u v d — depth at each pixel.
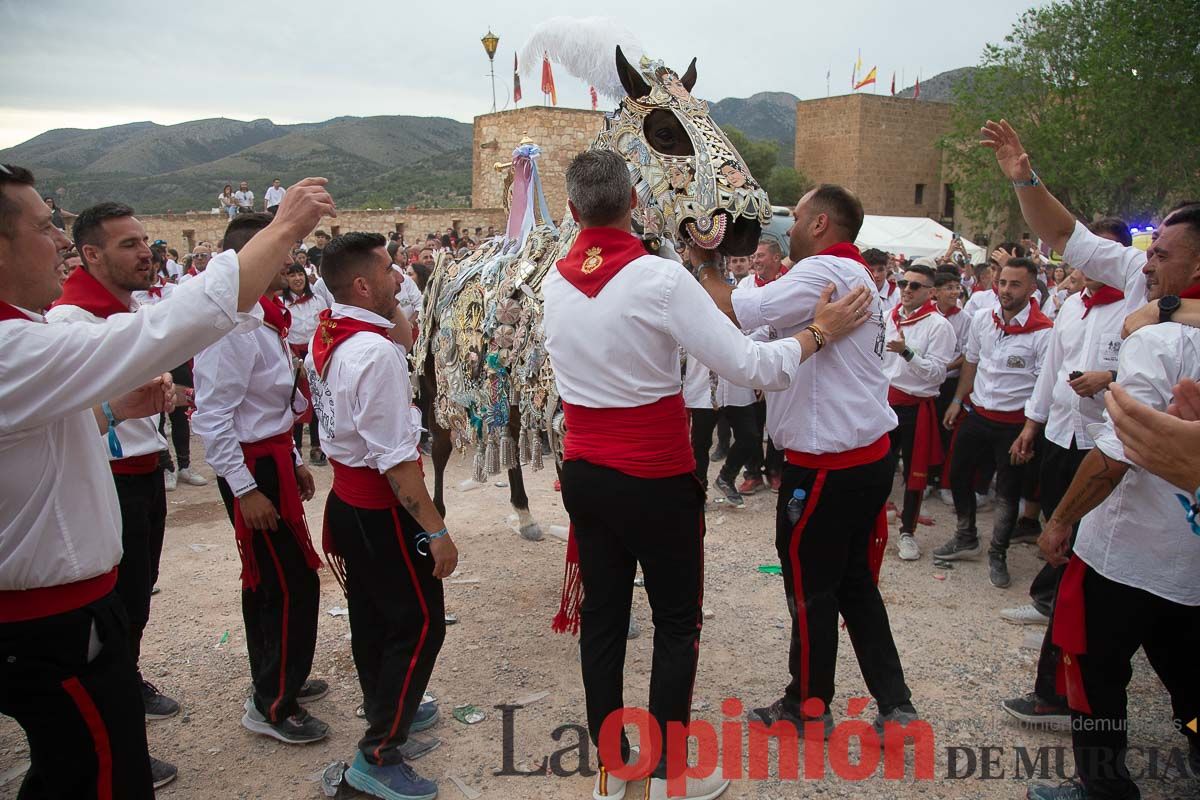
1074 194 25.02
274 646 3.35
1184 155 22.39
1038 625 4.52
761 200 3.14
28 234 1.99
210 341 1.94
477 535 5.77
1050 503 4.64
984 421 5.20
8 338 1.83
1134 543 2.69
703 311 2.61
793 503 3.20
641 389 2.70
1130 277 3.70
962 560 5.44
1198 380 2.54
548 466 7.52
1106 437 2.68
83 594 2.11
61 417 1.88
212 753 3.41
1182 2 21.73
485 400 4.27
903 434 5.51
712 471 7.36
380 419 2.79
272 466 3.29
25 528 1.99
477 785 3.19
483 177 27.30
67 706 2.09
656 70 3.36
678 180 3.20
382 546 2.97
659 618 2.95
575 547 3.53
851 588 3.40
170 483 7.00
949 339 5.57
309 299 7.38
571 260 2.83
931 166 34.12
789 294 3.04
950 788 3.17
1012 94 26.27
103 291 2.94
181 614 4.63
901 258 17.75
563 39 3.56
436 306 4.91
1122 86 22.48
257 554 3.28
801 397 3.11
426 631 3.04
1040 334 5.11
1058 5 24.23
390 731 3.02
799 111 34.56
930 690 3.86
